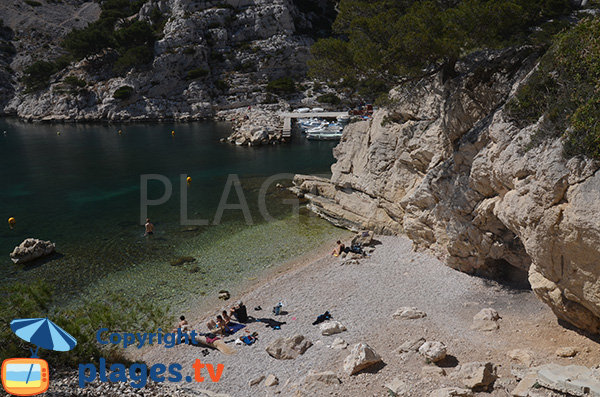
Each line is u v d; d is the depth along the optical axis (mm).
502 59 23719
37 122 111938
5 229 38781
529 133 17719
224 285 27812
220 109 112562
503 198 19938
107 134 91500
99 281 28703
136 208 43938
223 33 120438
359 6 29312
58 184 53438
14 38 143125
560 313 17766
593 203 13891
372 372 16812
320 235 35656
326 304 23859
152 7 132375
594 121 14500
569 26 25406
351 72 28172
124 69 115188
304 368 18172
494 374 15562
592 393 13016
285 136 75625
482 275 25031
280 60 118750
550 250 15969
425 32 23297
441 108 28016
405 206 30062
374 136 36281
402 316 21250
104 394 15031
